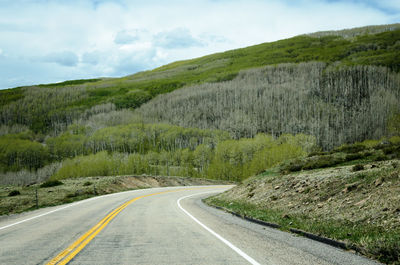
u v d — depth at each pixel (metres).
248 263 5.05
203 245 6.57
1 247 6.54
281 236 7.72
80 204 19.33
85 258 5.45
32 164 160.75
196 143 163.00
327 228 7.61
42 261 5.30
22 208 18.86
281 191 14.94
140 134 185.00
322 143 152.12
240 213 12.72
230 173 85.44
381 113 168.12
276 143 98.88
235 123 194.88
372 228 6.95
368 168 12.84
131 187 39.56
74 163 118.12
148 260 5.28
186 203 20.58
